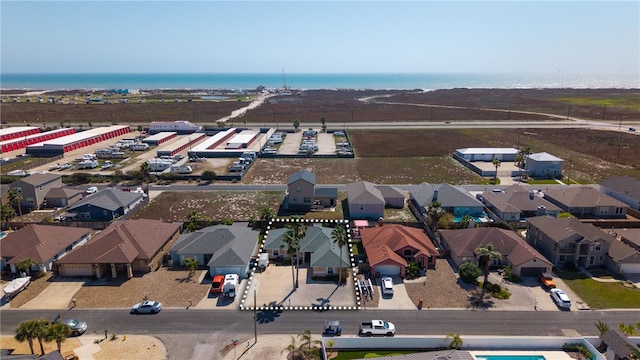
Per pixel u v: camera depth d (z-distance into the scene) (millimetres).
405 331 46844
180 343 44750
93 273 59094
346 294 54719
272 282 57750
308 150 140750
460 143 154625
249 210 85375
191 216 73312
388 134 174875
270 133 174250
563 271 60469
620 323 48250
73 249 64500
